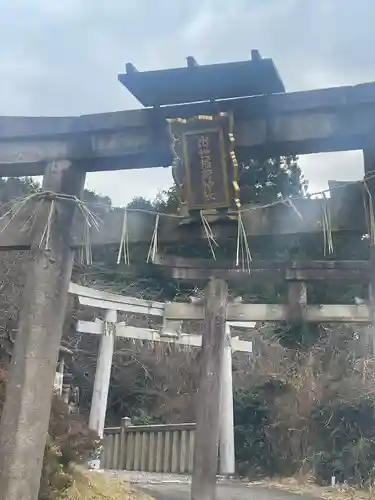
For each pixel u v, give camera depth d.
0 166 6.30
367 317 12.38
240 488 16.05
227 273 11.28
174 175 5.65
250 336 22.64
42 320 5.69
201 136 5.45
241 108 5.49
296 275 11.73
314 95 5.33
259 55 4.96
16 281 16.11
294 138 5.39
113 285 25.22
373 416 18.09
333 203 5.49
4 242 6.08
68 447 9.51
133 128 5.84
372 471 16.47
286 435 19.98
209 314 11.11
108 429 23.41
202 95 5.51
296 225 5.55
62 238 5.98
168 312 13.74
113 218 6.08
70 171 6.09
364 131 5.20
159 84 5.41
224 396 18.45
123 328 17.95
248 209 5.62
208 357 10.90
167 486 15.61
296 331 20.64
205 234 5.82
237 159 5.70
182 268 11.19
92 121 5.94
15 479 5.25
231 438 18.41
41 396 5.53
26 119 6.20
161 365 25.78
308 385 19.73
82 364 26.28
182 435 20.58
